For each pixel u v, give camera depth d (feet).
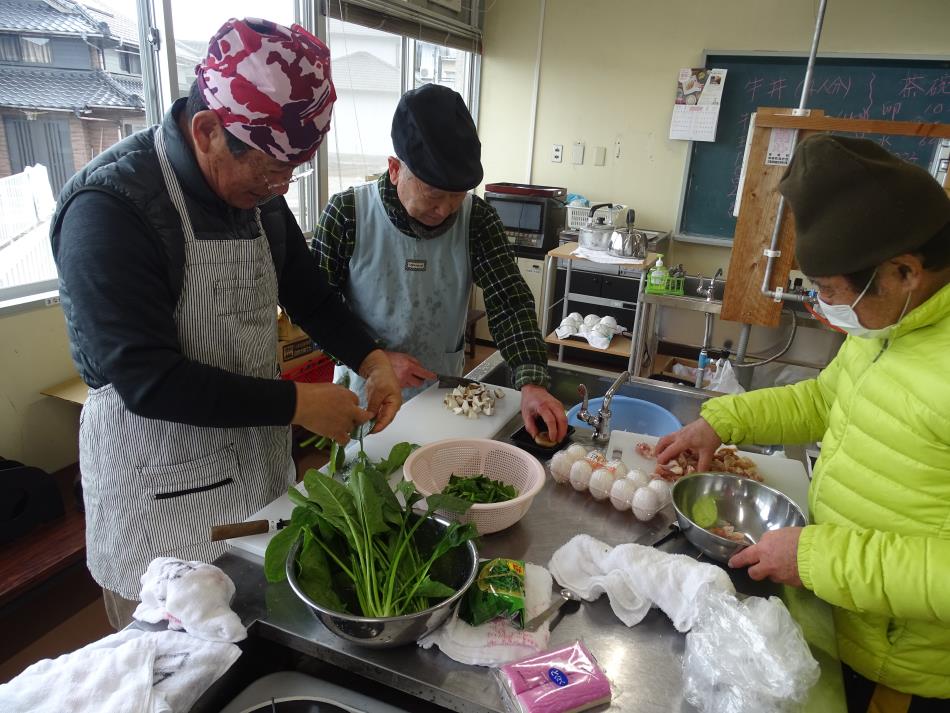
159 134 3.18
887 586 2.53
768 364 9.93
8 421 7.13
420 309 5.34
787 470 4.26
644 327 10.37
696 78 13.51
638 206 14.98
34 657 5.91
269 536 3.25
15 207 7.23
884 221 2.39
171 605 2.53
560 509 3.69
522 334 5.16
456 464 3.99
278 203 3.97
